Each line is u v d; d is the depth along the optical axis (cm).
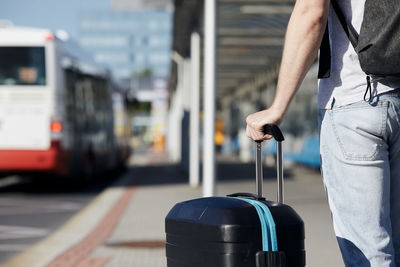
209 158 1012
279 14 1641
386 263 222
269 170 2552
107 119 2269
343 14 227
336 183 230
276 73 2548
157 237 878
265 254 217
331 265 622
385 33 208
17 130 1561
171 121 4425
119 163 2588
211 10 1012
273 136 235
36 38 1577
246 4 1595
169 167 3045
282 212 225
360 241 224
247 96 3438
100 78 2162
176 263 237
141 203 1357
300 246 226
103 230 965
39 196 1647
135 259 711
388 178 224
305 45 223
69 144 1653
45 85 1570
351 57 225
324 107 233
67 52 1694
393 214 232
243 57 2436
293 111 2494
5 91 1566
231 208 224
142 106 10044
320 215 1073
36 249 845
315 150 2061
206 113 1016
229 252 218
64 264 687
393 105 219
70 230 1028
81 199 1556
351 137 224
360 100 222
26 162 1554
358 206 223
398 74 214
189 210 233
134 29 15125
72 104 1714
